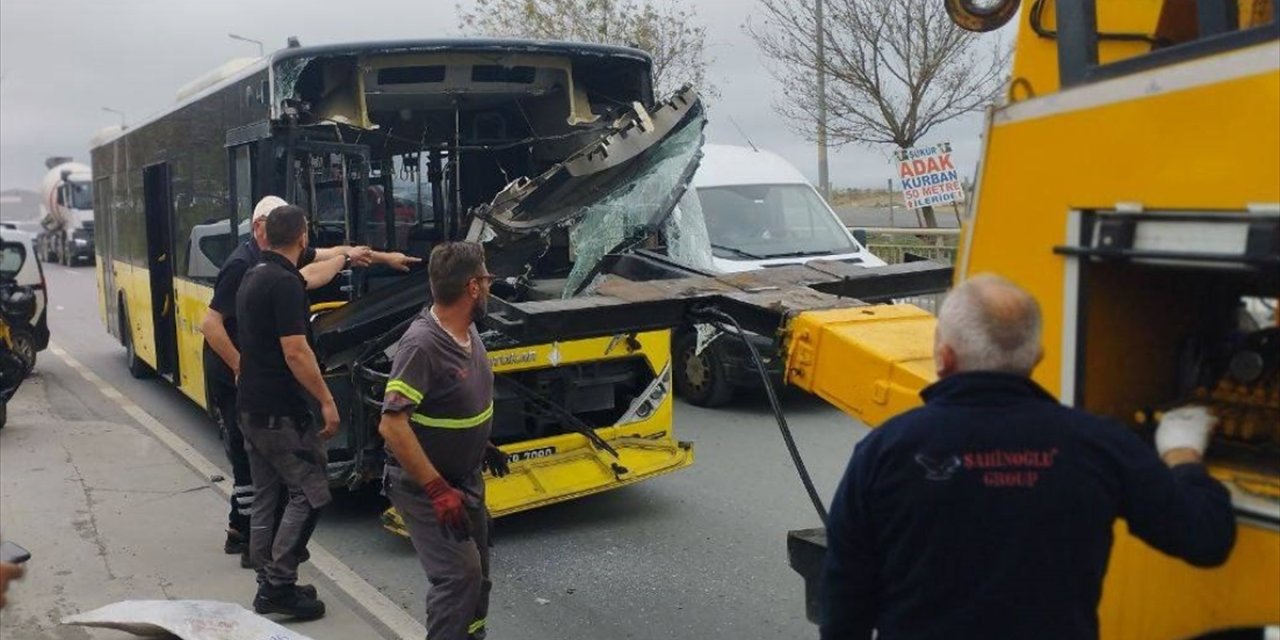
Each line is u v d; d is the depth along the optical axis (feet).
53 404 37.81
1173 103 8.37
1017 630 8.00
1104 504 8.05
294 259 17.57
